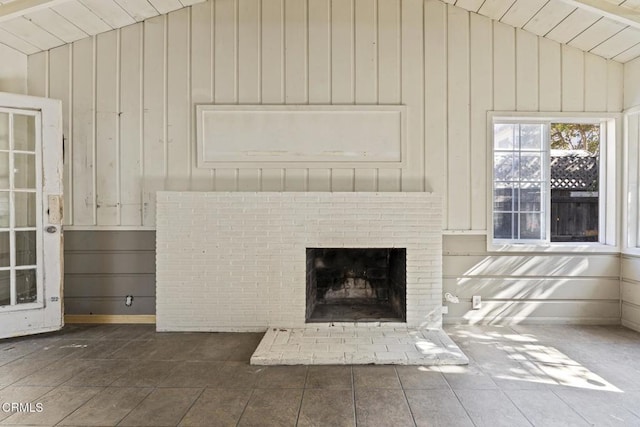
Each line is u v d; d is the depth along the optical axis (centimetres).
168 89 348
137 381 238
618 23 293
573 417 196
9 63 340
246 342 307
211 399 216
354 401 213
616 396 217
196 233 334
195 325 336
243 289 334
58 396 219
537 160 359
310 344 291
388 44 344
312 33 345
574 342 301
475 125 344
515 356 275
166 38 347
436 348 281
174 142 347
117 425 191
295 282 333
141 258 352
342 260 379
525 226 361
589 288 345
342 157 343
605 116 343
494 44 343
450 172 344
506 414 199
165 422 194
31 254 326
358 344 291
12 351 287
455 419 195
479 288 346
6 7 286
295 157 344
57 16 312
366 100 345
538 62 343
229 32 346
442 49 343
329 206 332
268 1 345
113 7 320
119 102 348
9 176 316
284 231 332
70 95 349
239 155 345
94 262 353
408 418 196
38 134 323
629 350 285
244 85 346
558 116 343
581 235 367
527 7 312
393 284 362
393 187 344
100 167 349
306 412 202
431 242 332
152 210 349
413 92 344
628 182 340
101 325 349
